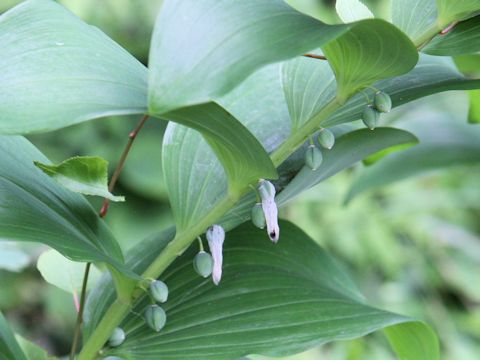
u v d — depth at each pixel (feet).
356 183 2.40
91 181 1.48
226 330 1.64
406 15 1.63
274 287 1.70
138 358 1.64
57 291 4.50
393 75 1.51
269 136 1.73
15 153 1.63
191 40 1.30
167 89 1.28
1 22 1.46
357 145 1.69
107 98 1.39
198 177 1.66
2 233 1.47
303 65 1.69
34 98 1.37
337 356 4.27
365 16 1.59
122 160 1.60
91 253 1.49
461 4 1.57
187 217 1.64
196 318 1.67
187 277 1.72
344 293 1.78
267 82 1.78
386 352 4.38
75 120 1.35
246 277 1.72
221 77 1.28
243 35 1.30
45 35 1.45
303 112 1.64
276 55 1.29
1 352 1.61
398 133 1.69
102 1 4.44
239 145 1.47
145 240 1.79
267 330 1.63
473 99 2.07
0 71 1.40
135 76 1.45
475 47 1.63
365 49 1.47
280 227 1.82
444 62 1.77
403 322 1.69
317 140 1.72
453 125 2.43
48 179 1.62
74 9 4.37
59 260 1.87
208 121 1.41
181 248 1.62
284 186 1.70
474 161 2.37
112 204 4.49
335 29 1.32
